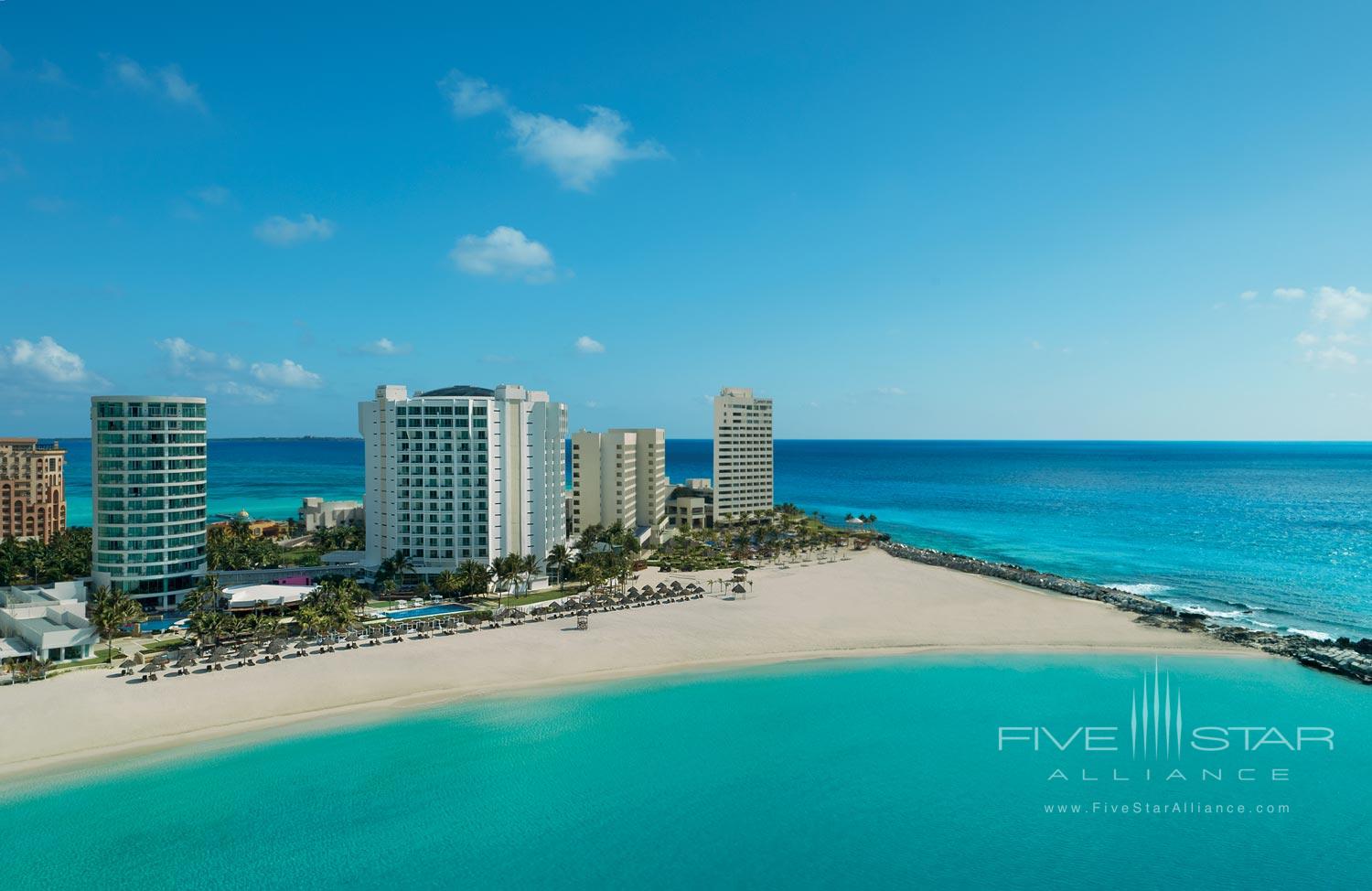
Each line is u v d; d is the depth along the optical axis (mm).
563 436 181125
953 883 61344
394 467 158250
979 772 79250
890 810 72125
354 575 157000
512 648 116438
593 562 163250
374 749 83562
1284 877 62156
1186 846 66250
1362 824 69562
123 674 101312
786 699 99125
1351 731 89188
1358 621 143375
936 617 139000
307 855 64312
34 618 114500
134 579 134125
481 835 67562
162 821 69062
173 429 136750
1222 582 178875
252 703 94250
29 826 68125
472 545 157125
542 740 86375
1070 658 116062
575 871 62656
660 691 101562
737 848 66000
